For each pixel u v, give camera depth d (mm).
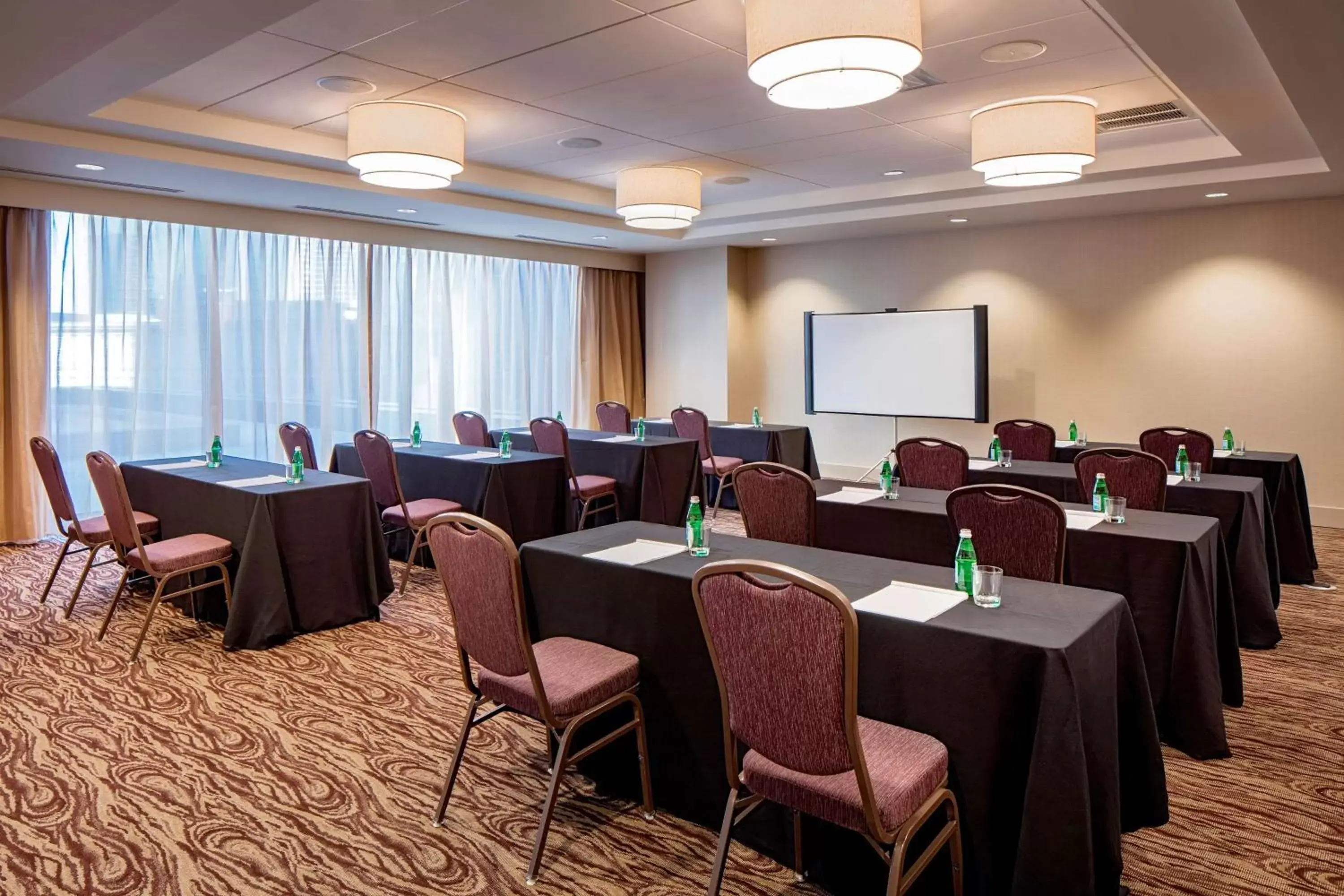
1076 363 7941
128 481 5137
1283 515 5312
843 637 1664
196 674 3807
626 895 2221
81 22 2934
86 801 2705
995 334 8352
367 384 8180
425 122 4574
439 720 3320
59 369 6457
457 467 5625
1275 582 4629
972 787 1984
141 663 3934
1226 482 4457
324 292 7883
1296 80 3785
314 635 4344
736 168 6461
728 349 9742
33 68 3395
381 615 4691
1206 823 2574
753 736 1879
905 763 1897
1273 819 2592
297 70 4246
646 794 2572
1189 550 3031
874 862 2146
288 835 2508
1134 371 7672
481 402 9172
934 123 5242
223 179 5824
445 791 2545
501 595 2223
